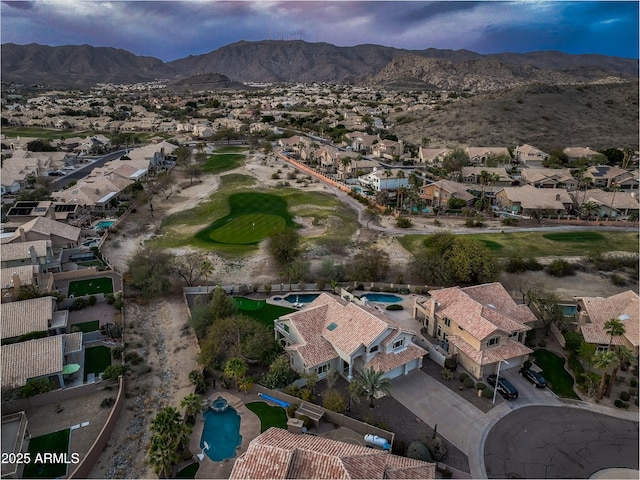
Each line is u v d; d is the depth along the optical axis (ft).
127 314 221.66
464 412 155.53
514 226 369.09
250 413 153.58
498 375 172.24
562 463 134.41
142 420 152.66
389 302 239.71
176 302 235.81
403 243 325.42
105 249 304.71
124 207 389.19
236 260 287.89
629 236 346.95
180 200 428.56
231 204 411.95
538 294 218.79
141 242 323.78
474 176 501.56
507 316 192.65
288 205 409.90
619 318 190.49
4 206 381.81
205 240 327.06
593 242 333.01
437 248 274.77
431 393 165.37
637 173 513.86
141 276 239.30
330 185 487.61
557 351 193.57
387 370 165.78
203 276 264.52
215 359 174.40
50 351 164.86
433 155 591.37
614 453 138.51
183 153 594.24
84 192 390.01
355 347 166.30
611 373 176.55
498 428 148.25
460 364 181.78
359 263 262.26
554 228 365.40
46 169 531.91
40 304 196.13
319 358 168.86
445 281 250.78
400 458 120.98
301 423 142.20
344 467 103.55
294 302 236.43
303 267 257.75
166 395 165.58
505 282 256.93
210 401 159.84
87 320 213.05
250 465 107.24
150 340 201.77
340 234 339.36
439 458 133.18
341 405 149.59
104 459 135.44
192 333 206.08
